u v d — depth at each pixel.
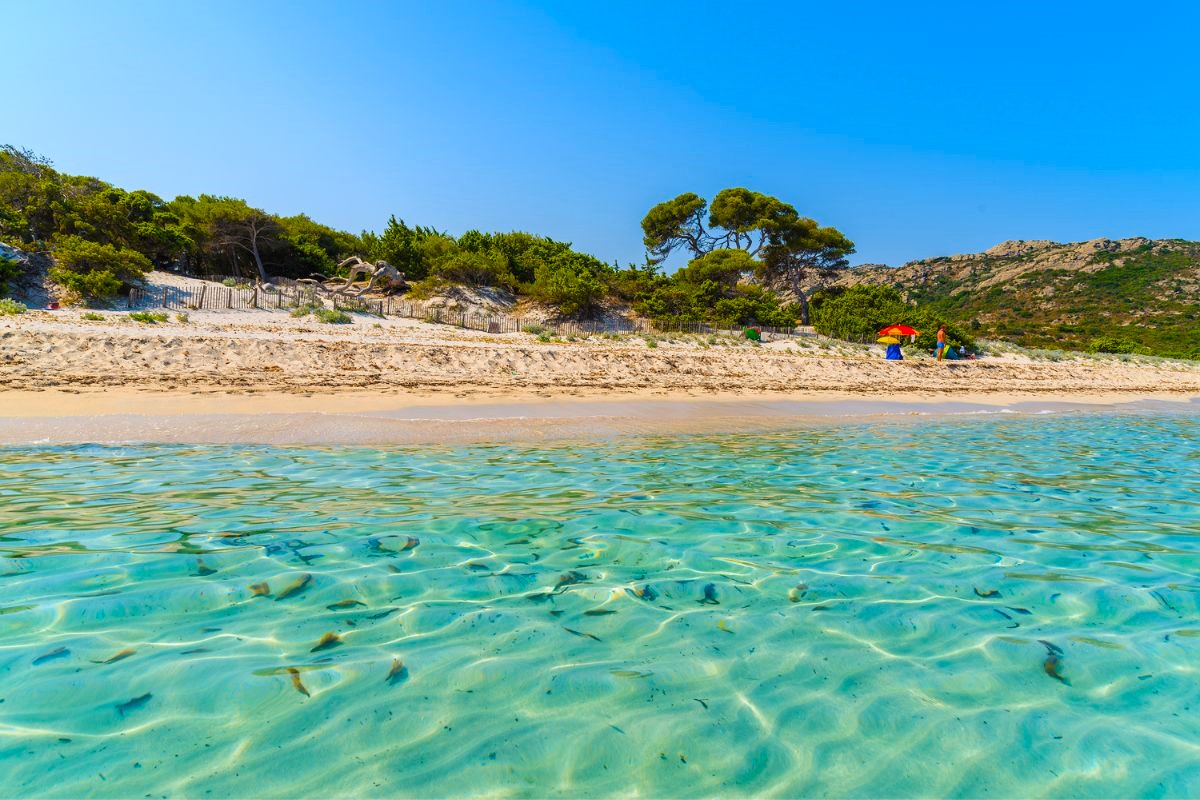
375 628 3.02
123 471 6.41
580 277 35.88
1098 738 2.26
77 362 13.45
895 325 32.59
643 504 5.57
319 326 24.98
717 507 5.52
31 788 1.87
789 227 41.22
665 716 2.37
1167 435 11.84
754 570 3.94
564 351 20.88
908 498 6.04
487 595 3.46
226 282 31.58
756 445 9.47
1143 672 2.72
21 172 33.19
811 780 2.03
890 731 2.30
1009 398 19.25
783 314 35.94
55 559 3.77
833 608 3.37
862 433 11.22
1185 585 3.72
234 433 8.68
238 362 15.27
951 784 2.02
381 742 2.16
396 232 41.28
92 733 2.15
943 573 3.91
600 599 3.45
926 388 20.11
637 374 19.50
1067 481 7.05
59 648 2.72
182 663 2.63
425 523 4.77
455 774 2.01
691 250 47.19
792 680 2.64
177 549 4.01
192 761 2.03
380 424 9.87
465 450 8.31
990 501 5.96
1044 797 1.96
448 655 2.78
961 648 2.93
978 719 2.37
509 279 38.16
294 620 3.08
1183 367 36.06
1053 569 4.00
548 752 2.14
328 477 6.43
